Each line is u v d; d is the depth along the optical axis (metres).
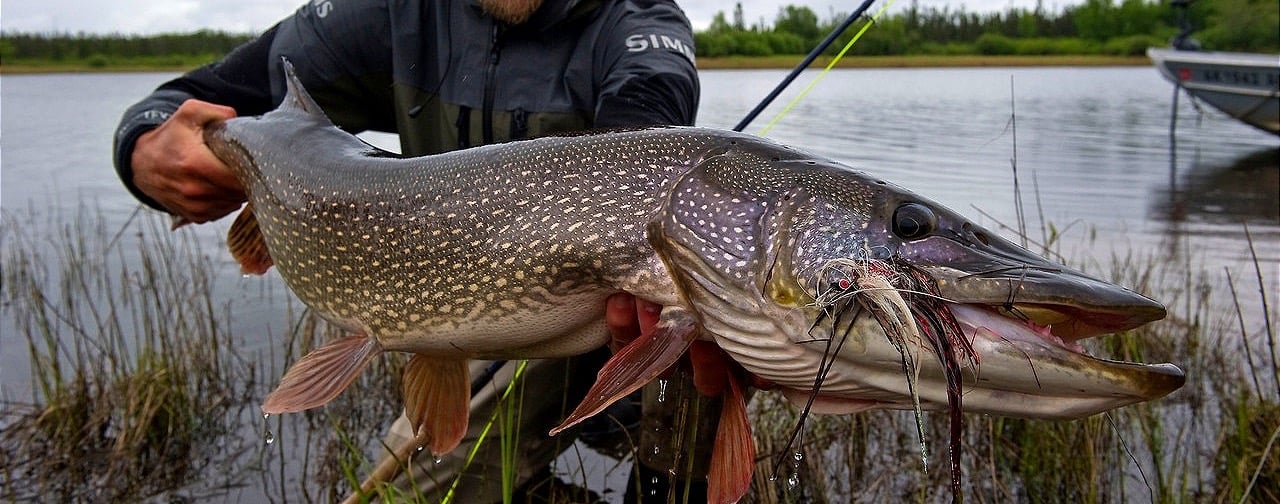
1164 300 1.43
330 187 0.61
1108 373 0.41
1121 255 1.73
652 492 0.76
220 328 1.30
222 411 1.06
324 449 0.96
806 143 3.30
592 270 0.51
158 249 1.73
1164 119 4.55
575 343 0.57
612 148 0.52
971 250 0.45
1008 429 0.99
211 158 0.72
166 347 1.11
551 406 0.82
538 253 0.52
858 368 0.47
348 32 0.85
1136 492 0.86
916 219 0.46
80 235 1.64
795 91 4.94
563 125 0.80
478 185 0.54
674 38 0.75
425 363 0.64
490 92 0.82
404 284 0.57
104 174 2.79
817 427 0.98
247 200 0.72
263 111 0.86
